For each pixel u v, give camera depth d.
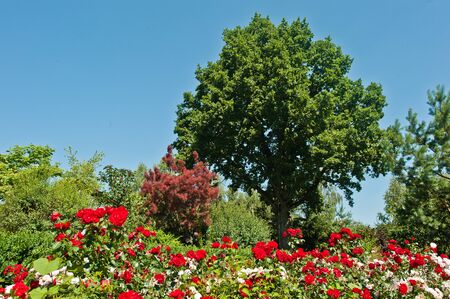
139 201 16.38
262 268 5.45
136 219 15.08
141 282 4.66
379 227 19.88
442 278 6.72
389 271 6.54
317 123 22.42
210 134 24.59
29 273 4.00
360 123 23.47
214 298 4.70
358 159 22.81
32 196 15.18
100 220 4.10
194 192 16.27
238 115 23.83
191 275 5.18
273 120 23.17
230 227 18.17
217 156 25.47
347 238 7.55
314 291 5.23
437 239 12.55
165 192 16.12
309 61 25.91
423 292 5.94
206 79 27.06
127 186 16.58
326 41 26.67
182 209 16.17
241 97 24.11
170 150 18.19
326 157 22.08
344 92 24.86
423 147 12.28
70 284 3.87
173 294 4.17
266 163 24.47
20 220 14.03
